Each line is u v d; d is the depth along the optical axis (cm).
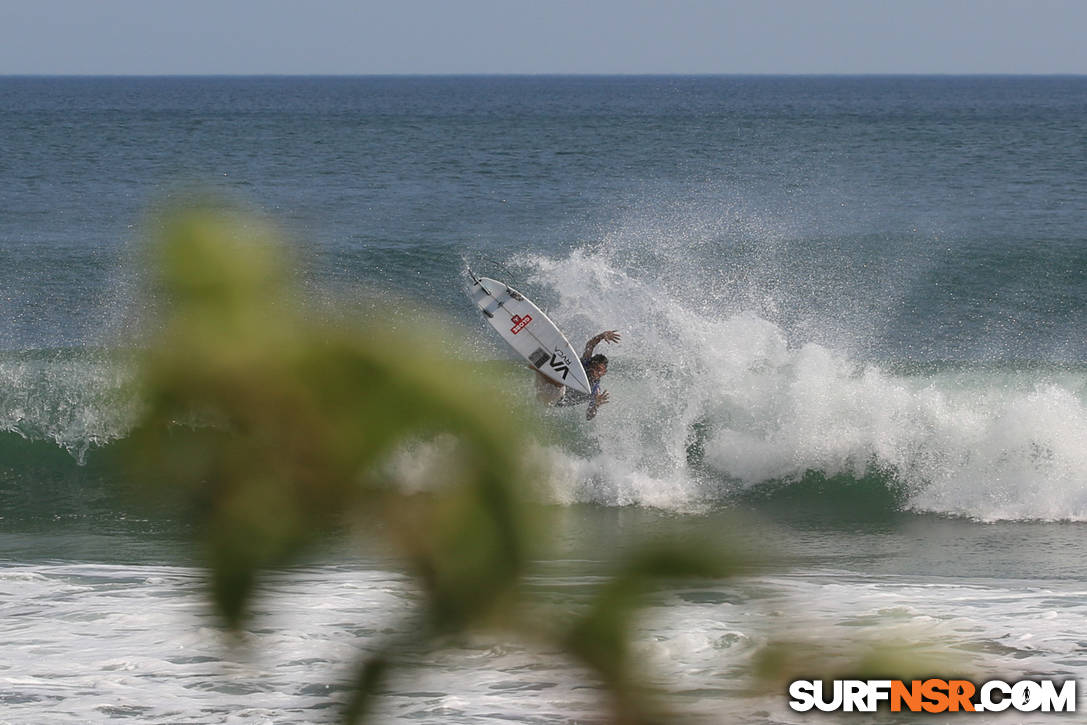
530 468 288
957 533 4409
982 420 4916
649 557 343
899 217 11756
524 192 14238
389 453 275
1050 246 9881
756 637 442
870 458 5006
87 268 8950
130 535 4106
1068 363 6188
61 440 5250
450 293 8412
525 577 297
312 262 280
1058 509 4650
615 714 329
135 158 19700
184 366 262
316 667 2239
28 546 3994
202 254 260
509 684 2062
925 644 456
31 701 2192
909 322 7712
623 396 5316
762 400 5209
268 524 271
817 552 4150
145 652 2483
